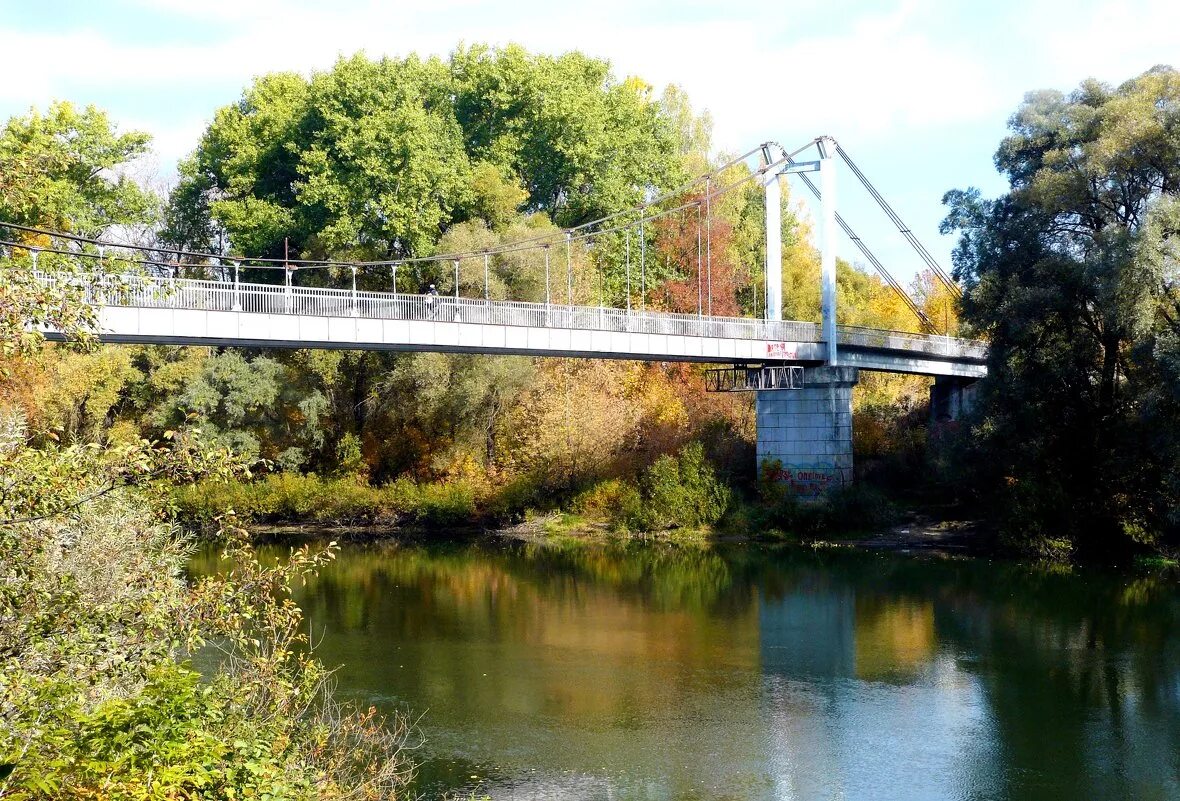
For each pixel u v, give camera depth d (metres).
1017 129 52.78
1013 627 36.09
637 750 23.92
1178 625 36.03
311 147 69.44
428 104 76.25
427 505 63.75
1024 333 48.41
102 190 61.00
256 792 12.36
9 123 56.72
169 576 14.81
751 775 22.47
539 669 30.83
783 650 33.25
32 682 12.27
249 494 62.88
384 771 18.64
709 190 81.69
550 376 64.38
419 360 60.97
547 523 63.19
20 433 13.52
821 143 62.19
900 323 87.50
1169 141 45.06
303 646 33.31
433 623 37.25
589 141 75.94
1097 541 50.34
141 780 11.40
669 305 78.06
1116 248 43.56
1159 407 44.59
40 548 13.48
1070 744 24.42
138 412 62.75
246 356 65.81
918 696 28.17
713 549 56.09
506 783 21.84
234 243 70.12
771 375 61.62
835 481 61.22
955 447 53.28
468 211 71.25
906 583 44.91
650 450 64.38
